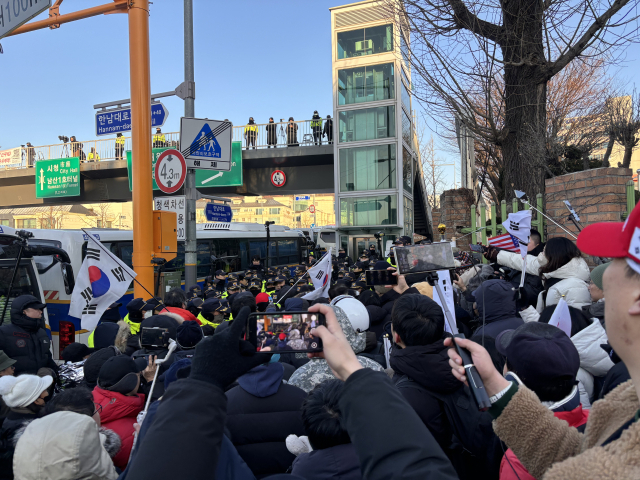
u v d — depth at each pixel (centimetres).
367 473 76
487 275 466
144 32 676
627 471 60
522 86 616
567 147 1095
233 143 1883
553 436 105
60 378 418
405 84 2077
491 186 1448
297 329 129
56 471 179
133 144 682
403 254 202
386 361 300
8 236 590
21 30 696
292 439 189
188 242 778
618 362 201
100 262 480
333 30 1964
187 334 300
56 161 2136
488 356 113
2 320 555
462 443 194
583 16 543
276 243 1738
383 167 1908
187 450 79
